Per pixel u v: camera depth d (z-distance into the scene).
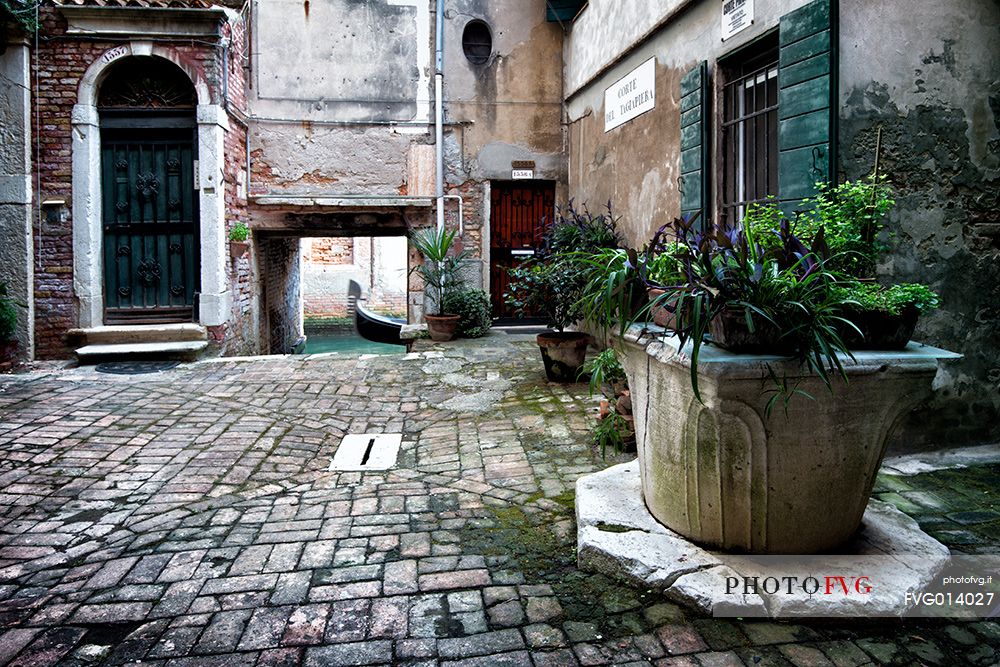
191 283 8.22
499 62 9.95
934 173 4.15
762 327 2.48
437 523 3.45
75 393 6.00
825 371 2.43
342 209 9.60
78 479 4.08
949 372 4.29
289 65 9.62
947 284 4.21
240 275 9.01
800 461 2.57
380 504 3.72
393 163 9.90
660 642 2.39
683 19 6.13
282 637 2.44
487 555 3.08
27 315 7.62
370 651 2.36
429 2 9.83
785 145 4.42
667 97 6.50
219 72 7.94
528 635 2.44
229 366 7.22
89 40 7.67
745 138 5.32
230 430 5.07
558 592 2.73
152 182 8.12
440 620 2.54
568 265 6.39
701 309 2.45
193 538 3.30
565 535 3.28
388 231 10.37
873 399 2.58
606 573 2.83
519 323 10.39
